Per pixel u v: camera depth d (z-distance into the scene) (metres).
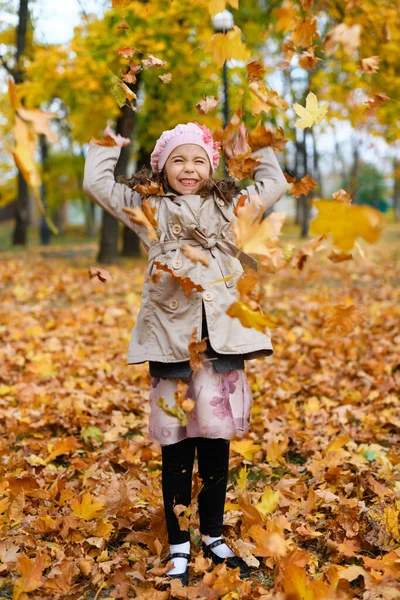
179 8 8.06
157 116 11.14
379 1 4.74
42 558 2.12
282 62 2.03
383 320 6.68
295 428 3.71
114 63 9.25
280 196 2.41
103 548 2.40
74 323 7.06
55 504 2.75
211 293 2.20
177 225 2.25
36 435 3.67
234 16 10.20
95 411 4.10
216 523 2.30
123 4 2.39
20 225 19.69
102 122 11.75
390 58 5.83
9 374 4.99
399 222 32.56
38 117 1.47
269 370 5.05
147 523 2.58
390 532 2.34
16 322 6.96
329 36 1.57
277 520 2.20
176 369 2.19
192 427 2.18
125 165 11.62
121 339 6.34
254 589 2.09
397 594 1.98
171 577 2.16
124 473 3.18
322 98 7.09
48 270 12.12
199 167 2.33
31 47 12.20
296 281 11.02
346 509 2.55
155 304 2.23
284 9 1.95
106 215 13.63
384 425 3.70
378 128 5.30
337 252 1.84
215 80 9.95
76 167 21.83
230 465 3.17
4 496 2.81
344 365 5.14
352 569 2.08
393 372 4.94
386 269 12.77
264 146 2.44
